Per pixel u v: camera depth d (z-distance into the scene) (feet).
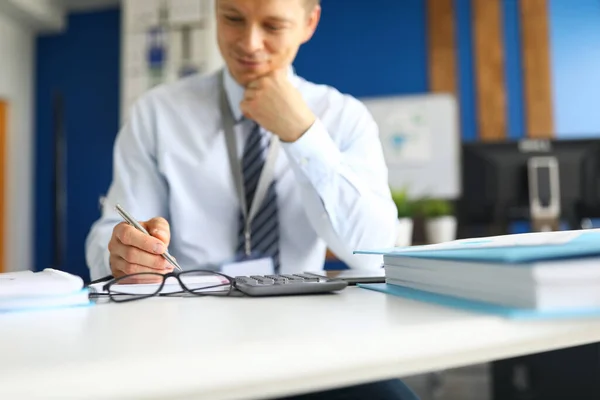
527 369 5.33
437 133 10.21
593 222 8.29
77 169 12.10
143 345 0.81
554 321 0.93
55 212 7.97
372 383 1.87
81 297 1.38
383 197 3.29
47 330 1.00
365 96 10.98
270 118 2.86
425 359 0.84
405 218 5.85
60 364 0.70
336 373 0.77
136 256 2.15
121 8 12.19
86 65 12.28
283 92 2.83
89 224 11.92
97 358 0.73
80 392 0.66
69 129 12.21
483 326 0.90
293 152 2.91
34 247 12.16
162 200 3.69
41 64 12.47
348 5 11.16
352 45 11.09
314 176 2.95
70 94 12.29
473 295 1.17
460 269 1.21
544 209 5.68
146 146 3.67
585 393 5.12
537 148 5.75
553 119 10.37
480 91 10.64
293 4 3.12
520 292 1.00
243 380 0.72
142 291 1.73
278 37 3.19
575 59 10.44
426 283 1.41
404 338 0.84
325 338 0.82
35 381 0.66
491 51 10.65
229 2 3.06
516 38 10.62
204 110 3.70
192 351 0.75
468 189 5.90
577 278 0.97
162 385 0.68
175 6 10.25
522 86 10.52
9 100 11.84
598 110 10.37
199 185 3.52
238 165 3.52
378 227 3.12
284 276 1.94
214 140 3.59
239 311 1.21
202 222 3.51
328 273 2.37
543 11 10.52
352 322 0.96
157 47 10.31
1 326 1.06
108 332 0.95
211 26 10.12
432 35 10.83
